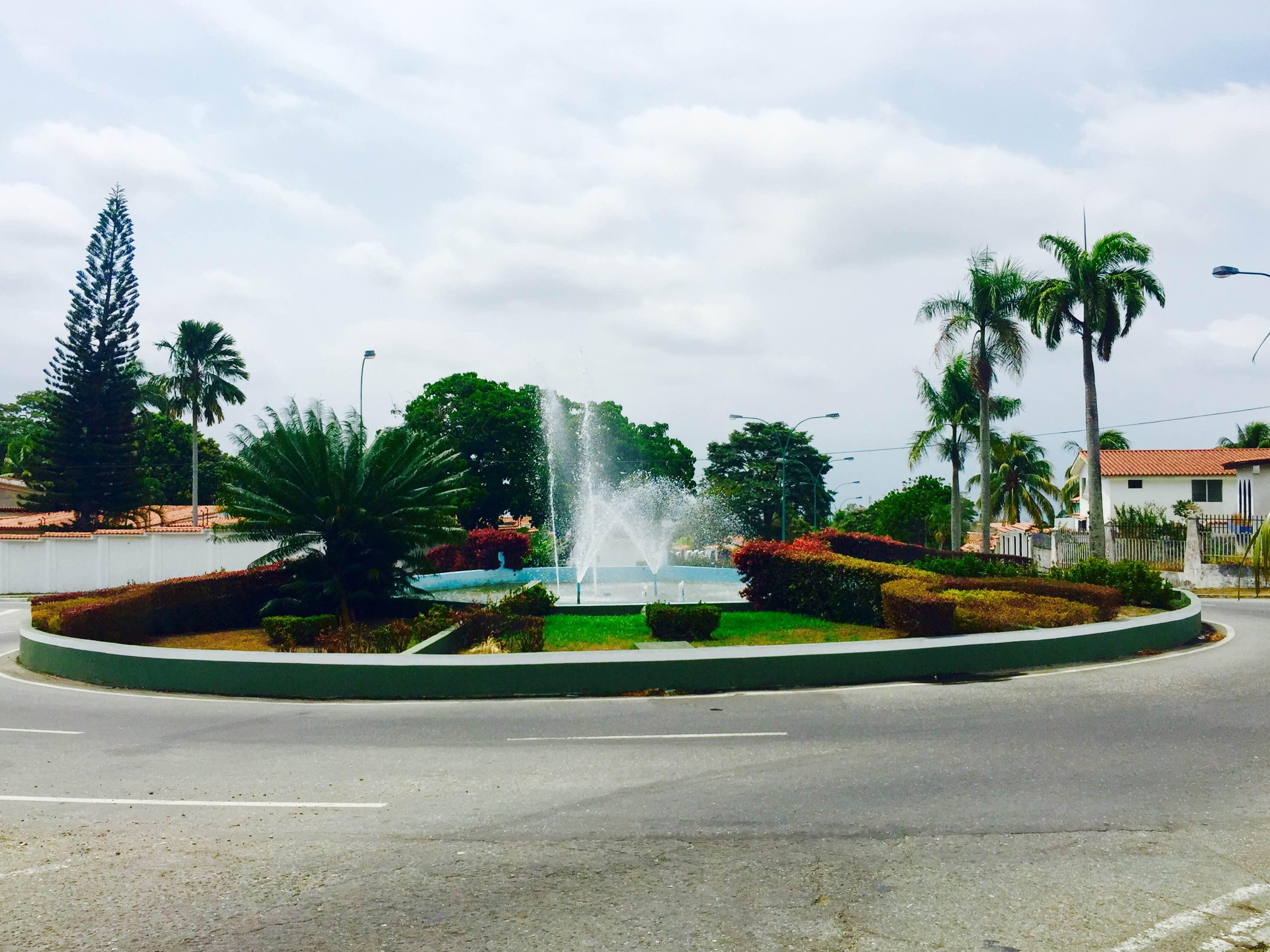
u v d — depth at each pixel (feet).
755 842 20.18
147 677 44.75
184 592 66.69
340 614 69.97
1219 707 34.58
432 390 170.60
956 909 16.52
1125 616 61.98
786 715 34.76
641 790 24.48
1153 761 26.58
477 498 152.76
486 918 16.33
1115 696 37.11
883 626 60.18
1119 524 123.03
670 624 57.06
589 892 17.47
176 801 24.41
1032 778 24.93
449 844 20.39
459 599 87.40
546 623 66.44
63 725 35.88
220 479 72.02
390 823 22.02
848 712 34.91
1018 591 60.95
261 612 68.74
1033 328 113.80
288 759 29.09
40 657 51.70
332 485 68.85
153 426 213.05
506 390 169.17
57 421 156.25
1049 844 19.80
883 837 20.38
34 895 17.69
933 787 24.18
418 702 39.78
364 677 41.11
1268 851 19.30
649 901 17.03
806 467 251.39
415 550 72.28
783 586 72.02
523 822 21.89
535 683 40.70
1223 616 72.02
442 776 26.40
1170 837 20.16
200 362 179.32
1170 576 108.99
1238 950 14.90
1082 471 208.74
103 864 19.42
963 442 153.17
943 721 32.71
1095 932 15.56
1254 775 25.05
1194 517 108.47
